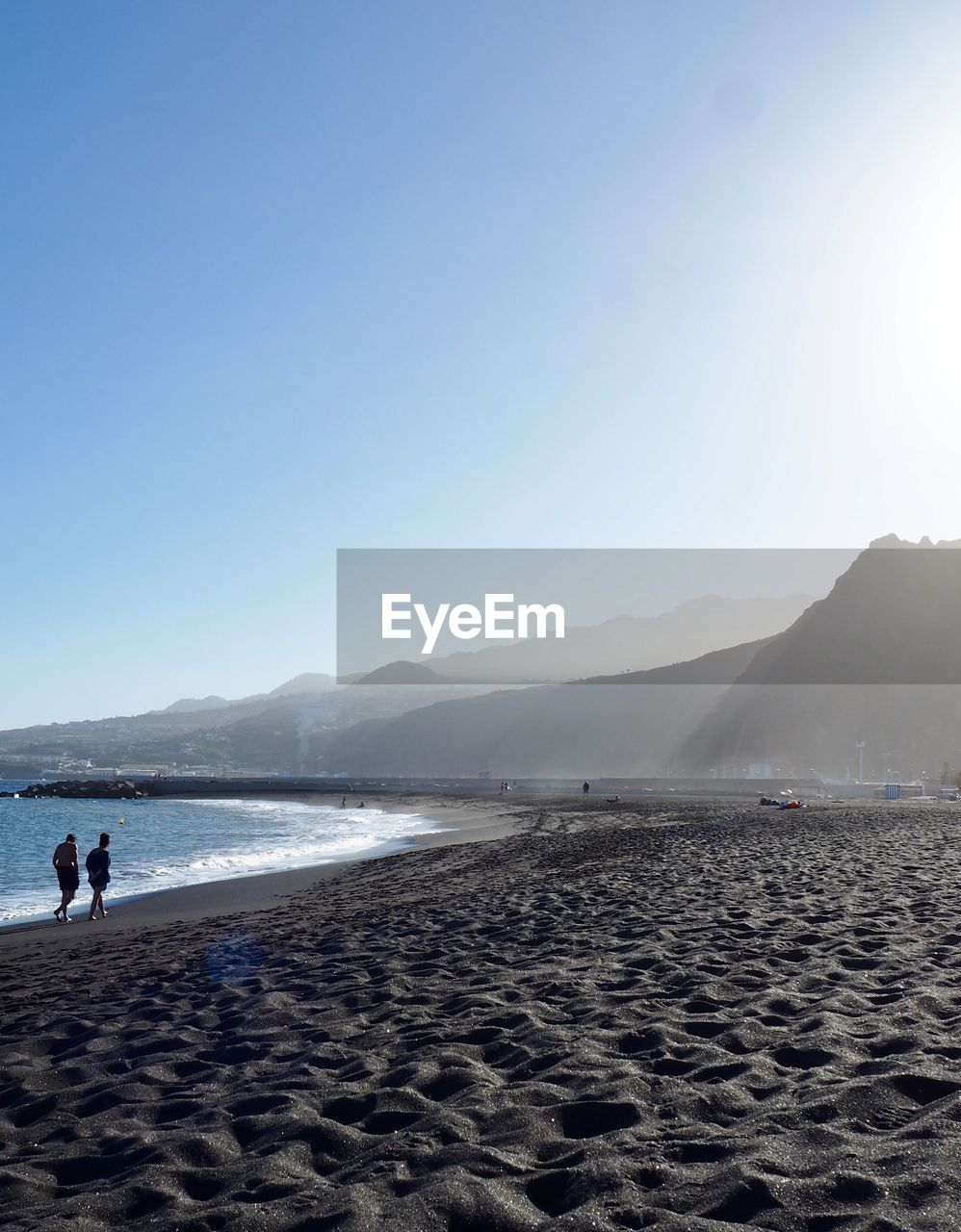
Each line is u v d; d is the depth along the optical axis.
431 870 26.39
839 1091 4.81
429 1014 8.09
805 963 8.55
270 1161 4.83
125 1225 4.29
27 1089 7.05
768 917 11.31
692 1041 6.33
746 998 7.42
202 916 19.56
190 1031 8.41
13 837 62.62
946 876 14.51
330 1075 6.53
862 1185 3.73
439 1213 3.94
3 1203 4.72
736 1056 5.88
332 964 11.09
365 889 22.25
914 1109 4.56
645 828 38.97
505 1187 4.18
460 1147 4.67
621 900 14.20
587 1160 4.36
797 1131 4.40
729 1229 3.53
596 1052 6.25
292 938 13.76
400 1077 6.21
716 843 24.94
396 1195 4.20
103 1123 5.97
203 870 33.66
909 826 29.47
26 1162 5.32
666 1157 4.33
